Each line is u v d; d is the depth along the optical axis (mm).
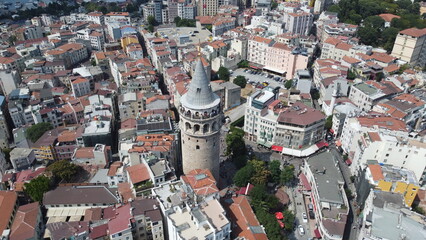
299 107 198625
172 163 162125
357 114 187375
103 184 155375
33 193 146375
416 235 108938
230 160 184375
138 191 131000
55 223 130000
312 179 155750
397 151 153250
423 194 144375
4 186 159375
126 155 163875
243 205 130875
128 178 142250
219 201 126500
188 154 135375
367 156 157875
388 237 108000
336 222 131125
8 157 186250
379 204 122750
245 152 185625
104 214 131500
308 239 136750
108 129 185625
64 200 143125
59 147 179125
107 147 176625
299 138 186375
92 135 179750
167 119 183125
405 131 164625
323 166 162250
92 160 171125
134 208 118562
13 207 141000
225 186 159500
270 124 190000
